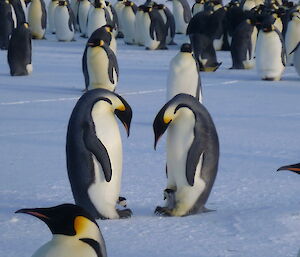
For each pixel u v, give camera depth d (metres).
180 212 11.18
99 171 10.75
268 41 29.77
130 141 17.33
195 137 10.84
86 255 6.15
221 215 11.13
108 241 9.94
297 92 26.66
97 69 25.27
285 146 16.69
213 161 11.05
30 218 11.16
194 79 19.14
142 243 9.84
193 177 10.91
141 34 46.38
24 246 9.80
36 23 50.59
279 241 9.85
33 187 13.00
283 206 11.52
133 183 13.16
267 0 53.44
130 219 11.02
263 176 13.68
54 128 19.30
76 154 10.71
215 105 23.17
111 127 10.70
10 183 13.32
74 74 31.70
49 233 10.40
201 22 46.00
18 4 50.19
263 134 18.22
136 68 33.56
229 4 50.84
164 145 16.89
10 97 25.14
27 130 19.02
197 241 9.91
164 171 14.12
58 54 40.31
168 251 9.50
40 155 15.88
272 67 30.02
